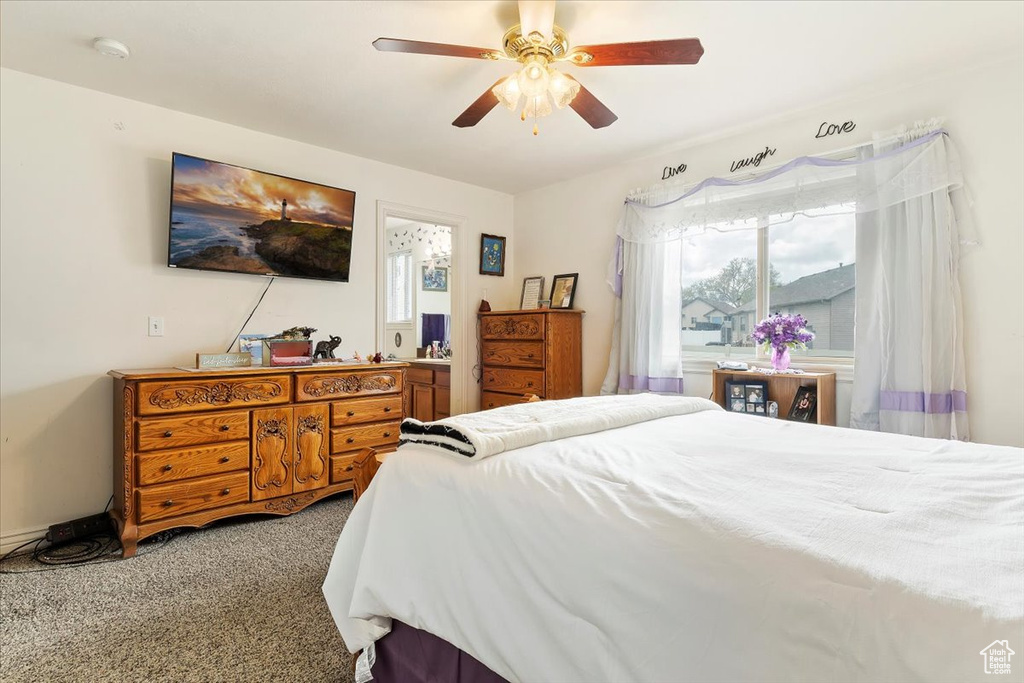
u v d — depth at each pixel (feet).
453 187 14.19
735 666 2.35
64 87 8.59
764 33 7.11
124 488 7.91
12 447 8.15
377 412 10.78
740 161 10.64
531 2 5.83
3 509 8.07
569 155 12.13
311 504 10.09
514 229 15.75
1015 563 2.42
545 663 3.07
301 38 7.30
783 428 5.82
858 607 2.19
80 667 5.06
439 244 18.79
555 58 6.44
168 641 5.50
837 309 9.83
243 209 10.09
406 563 4.16
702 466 4.10
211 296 10.14
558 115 9.91
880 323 8.68
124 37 7.26
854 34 7.13
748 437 5.34
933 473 4.00
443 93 8.98
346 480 10.27
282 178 10.55
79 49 7.57
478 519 3.72
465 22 6.90
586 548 3.06
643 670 2.64
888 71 8.15
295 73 8.29
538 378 12.87
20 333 8.22
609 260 13.03
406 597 4.06
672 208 11.46
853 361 9.51
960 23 6.88
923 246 8.16
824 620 2.22
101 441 8.95
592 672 2.84
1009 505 3.26
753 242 10.94
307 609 6.18
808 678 2.16
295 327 11.18
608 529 3.06
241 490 8.93
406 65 8.04
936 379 8.05
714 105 9.39
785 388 10.01
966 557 2.49
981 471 4.05
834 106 9.37
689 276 11.95
